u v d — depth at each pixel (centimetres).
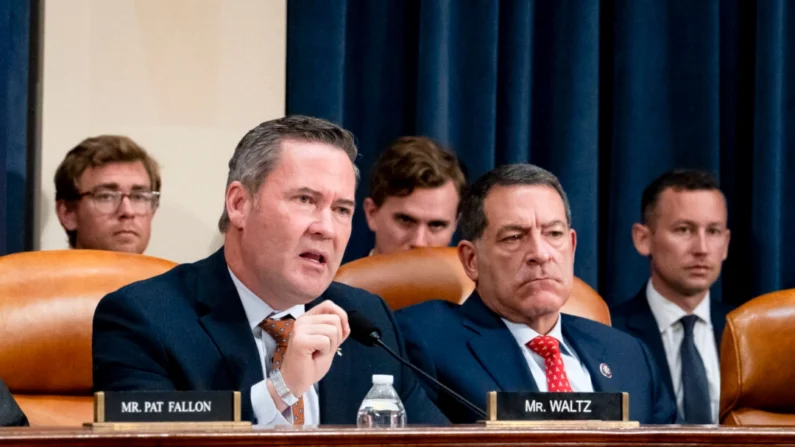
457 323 653
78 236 803
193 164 878
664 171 984
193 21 883
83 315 578
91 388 583
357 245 919
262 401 488
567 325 682
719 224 900
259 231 524
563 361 655
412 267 709
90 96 857
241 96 891
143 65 871
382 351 581
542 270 634
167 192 870
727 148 1020
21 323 565
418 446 355
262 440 340
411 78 934
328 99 886
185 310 534
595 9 961
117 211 796
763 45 988
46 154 844
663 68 988
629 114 979
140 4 872
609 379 661
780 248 998
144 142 867
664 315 903
